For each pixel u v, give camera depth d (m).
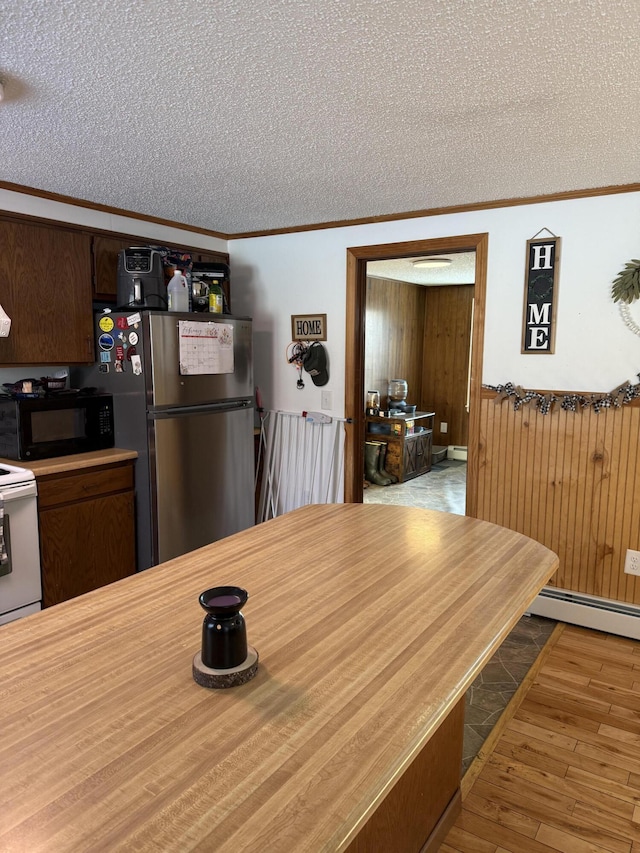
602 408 2.89
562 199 2.92
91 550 3.04
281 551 1.68
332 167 2.55
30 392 3.03
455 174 2.64
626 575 2.92
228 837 0.70
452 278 6.40
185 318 3.23
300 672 1.06
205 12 1.35
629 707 2.38
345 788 0.78
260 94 1.81
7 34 1.45
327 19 1.38
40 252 3.01
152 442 3.14
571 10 1.33
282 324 3.98
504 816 1.82
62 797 0.77
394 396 6.46
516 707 2.38
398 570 1.54
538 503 3.12
